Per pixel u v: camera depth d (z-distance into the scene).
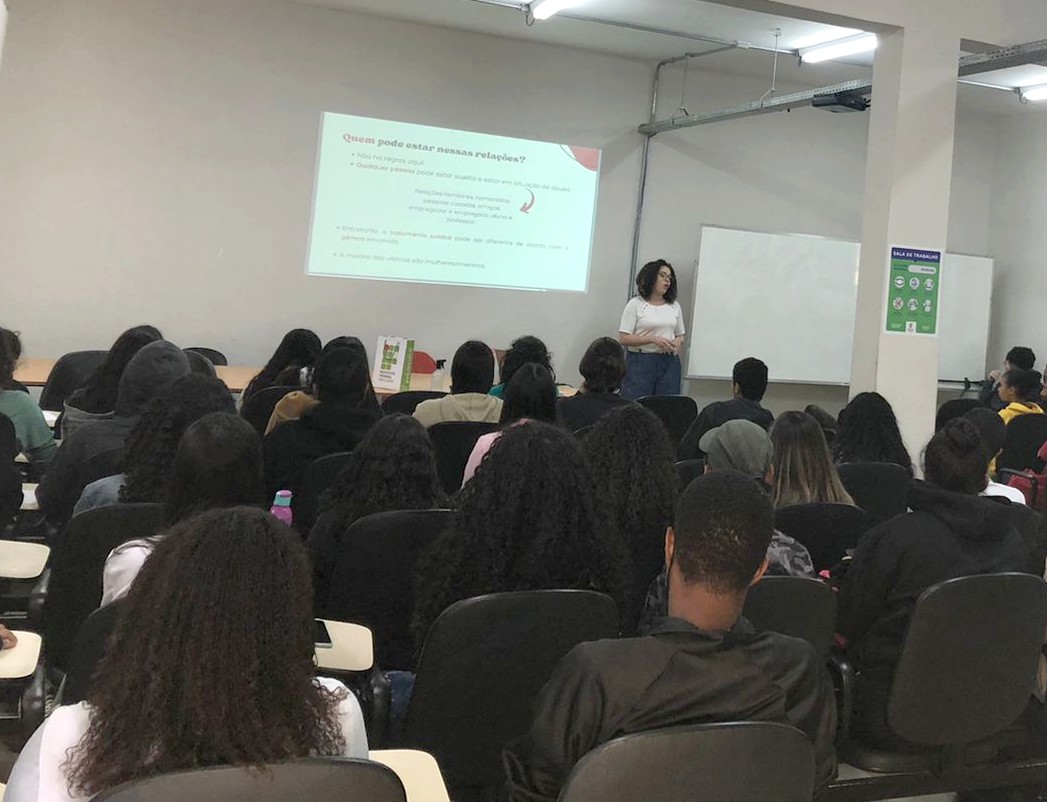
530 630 1.73
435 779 1.32
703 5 5.48
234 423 1.75
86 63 5.86
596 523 1.84
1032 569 2.51
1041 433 4.88
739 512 1.29
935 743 2.01
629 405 2.31
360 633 1.90
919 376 4.63
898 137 4.48
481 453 2.81
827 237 7.55
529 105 6.78
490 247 6.78
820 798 2.04
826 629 2.03
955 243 8.18
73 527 2.08
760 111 6.04
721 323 7.25
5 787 1.13
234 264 6.25
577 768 1.15
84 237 5.96
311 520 2.93
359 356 3.14
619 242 7.14
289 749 0.99
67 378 4.95
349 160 6.40
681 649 1.26
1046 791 2.38
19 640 1.66
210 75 6.07
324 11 6.24
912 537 2.08
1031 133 7.85
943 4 4.49
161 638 0.97
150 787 0.92
